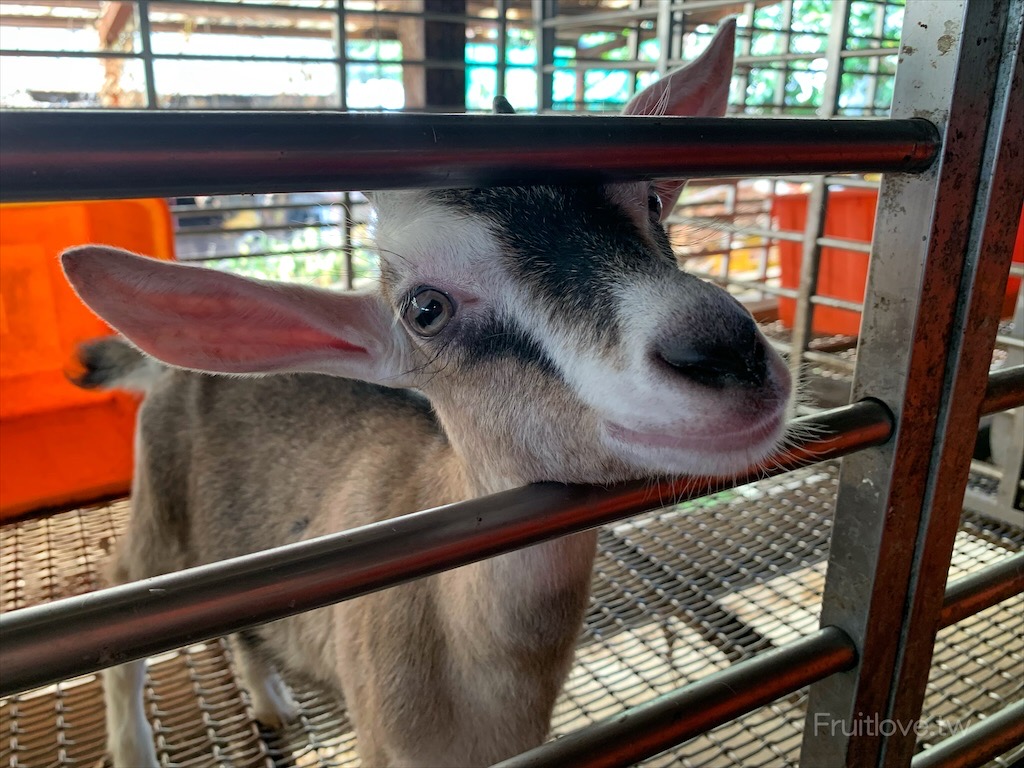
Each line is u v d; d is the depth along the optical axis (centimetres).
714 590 89
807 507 106
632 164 28
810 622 84
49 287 102
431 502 57
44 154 19
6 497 98
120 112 20
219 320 41
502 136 26
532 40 160
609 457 38
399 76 138
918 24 35
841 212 154
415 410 70
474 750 53
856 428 38
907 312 38
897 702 47
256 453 74
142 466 78
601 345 35
